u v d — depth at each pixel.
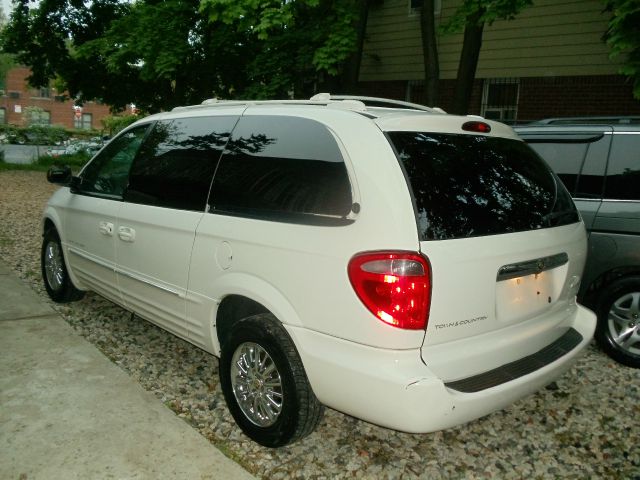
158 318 4.05
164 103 17.97
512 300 2.97
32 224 9.94
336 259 2.75
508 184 3.12
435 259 2.60
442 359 2.68
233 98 16.05
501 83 13.10
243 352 3.31
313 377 2.88
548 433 3.51
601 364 4.47
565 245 3.26
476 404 2.70
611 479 3.08
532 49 12.37
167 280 3.83
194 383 4.01
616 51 6.16
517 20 12.45
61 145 32.72
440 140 2.98
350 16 10.20
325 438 3.39
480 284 2.76
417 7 14.04
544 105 12.38
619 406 3.83
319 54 9.99
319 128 3.08
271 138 3.33
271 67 11.19
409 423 2.60
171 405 3.71
